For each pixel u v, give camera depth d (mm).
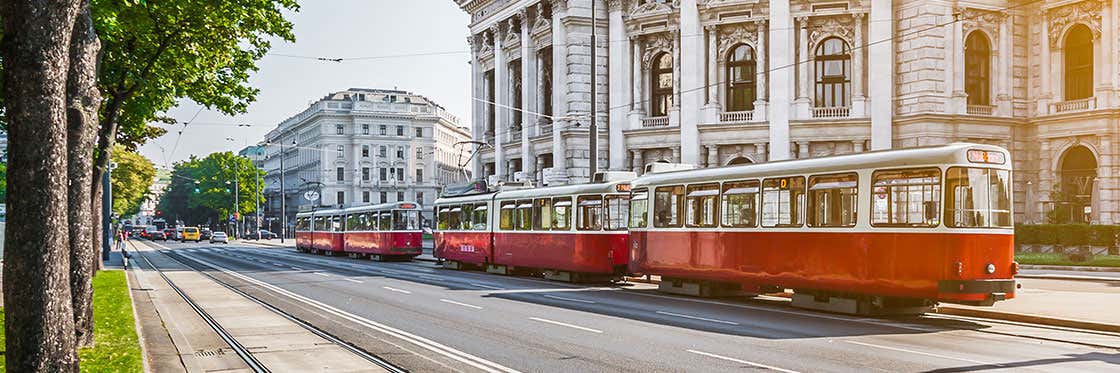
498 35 69062
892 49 49375
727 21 52875
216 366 13641
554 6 60000
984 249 18219
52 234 8844
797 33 51469
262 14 26469
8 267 8789
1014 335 16359
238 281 33312
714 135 53250
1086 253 37656
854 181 20047
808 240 21062
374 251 53094
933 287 18219
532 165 64438
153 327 18609
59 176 8906
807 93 51031
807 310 21312
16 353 8727
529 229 34531
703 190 24766
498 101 68938
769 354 14016
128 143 39969
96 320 18828
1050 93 49438
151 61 25516
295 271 40219
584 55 59156
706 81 53812
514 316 19875
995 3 49688
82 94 13914
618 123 57000
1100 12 47000
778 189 22078
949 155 18250
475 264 41344
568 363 13367
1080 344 15125
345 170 130750
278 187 159875
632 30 56844
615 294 26219
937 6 48375
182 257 59375
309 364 13695
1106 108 46406
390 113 131625
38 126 8742
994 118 49219
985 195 18438
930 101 48031
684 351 14406
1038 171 50125
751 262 22750
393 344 15711
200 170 136125
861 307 20109
